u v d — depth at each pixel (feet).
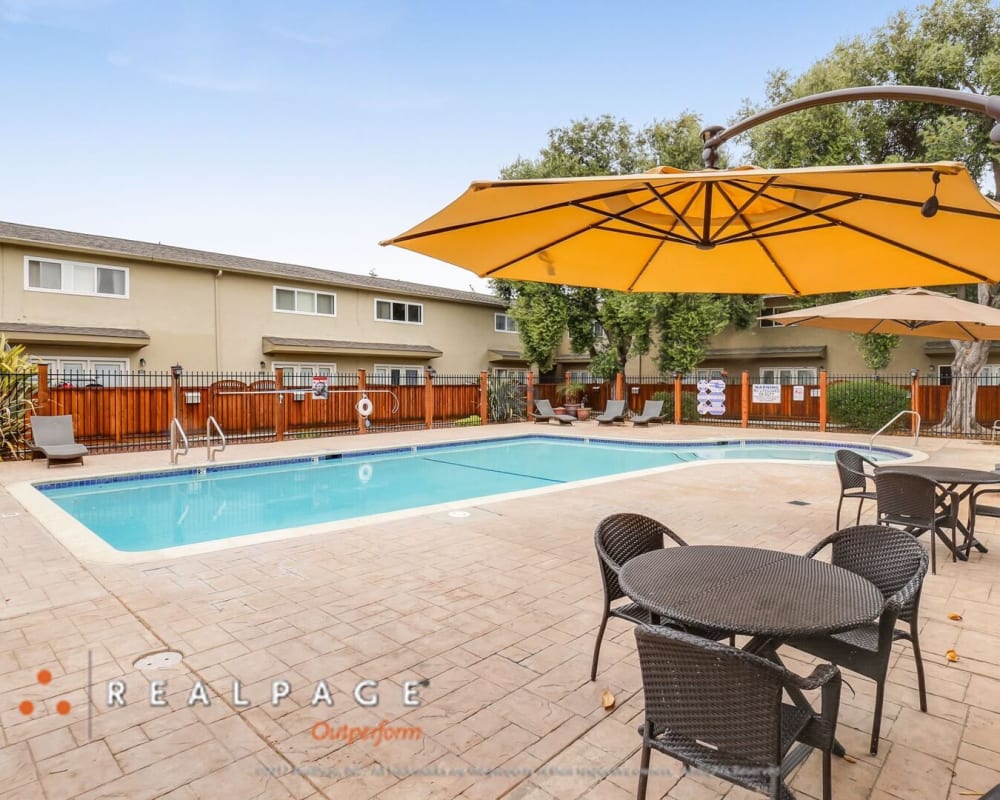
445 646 11.50
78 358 48.08
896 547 9.89
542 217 11.91
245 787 7.50
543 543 18.60
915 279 13.44
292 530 20.02
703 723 6.38
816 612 7.46
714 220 12.95
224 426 49.70
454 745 8.43
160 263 51.90
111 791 7.37
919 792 7.57
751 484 28.96
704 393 61.26
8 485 27.48
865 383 54.85
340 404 56.03
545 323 65.62
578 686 10.06
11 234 46.01
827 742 6.93
